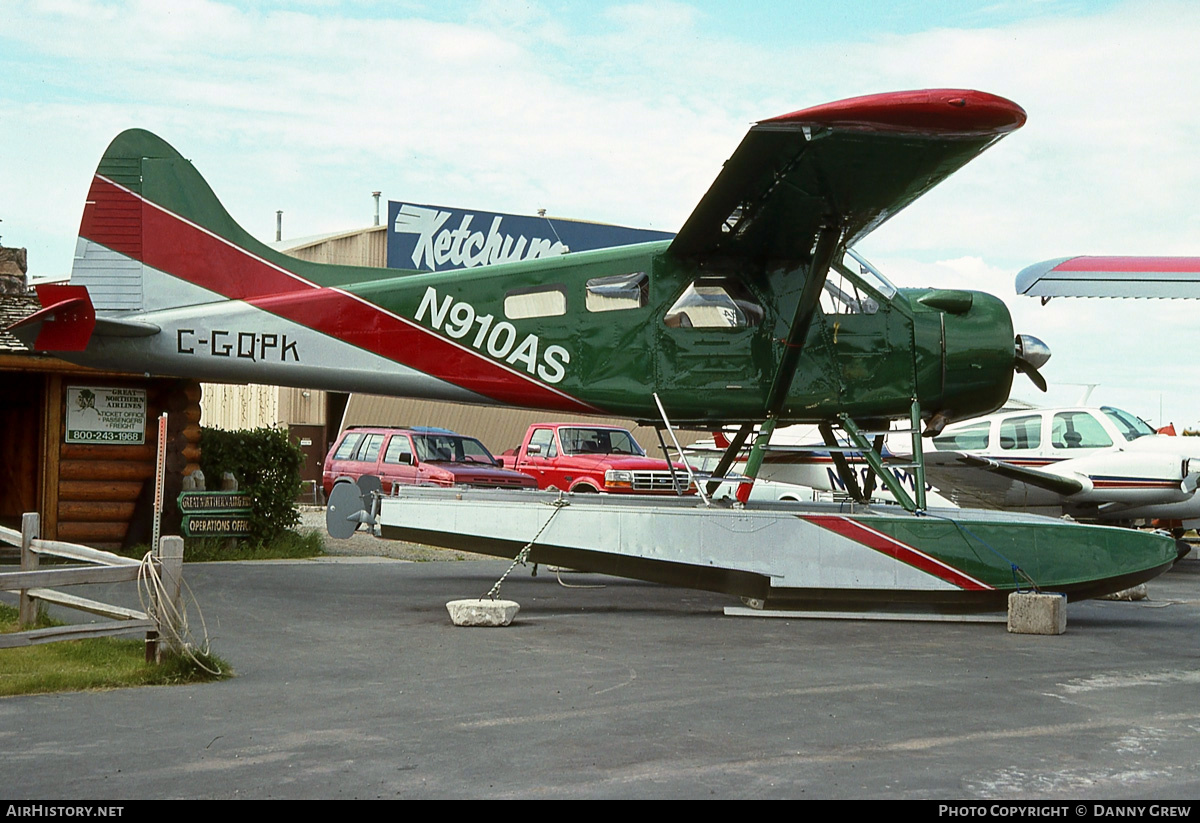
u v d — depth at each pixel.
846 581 8.59
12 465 14.60
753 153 7.61
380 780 4.07
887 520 8.62
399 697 5.57
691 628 8.13
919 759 4.41
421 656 6.80
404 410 28.34
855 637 7.78
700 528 8.69
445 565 12.97
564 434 17.44
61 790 3.91
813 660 6.77
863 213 8.52
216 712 5.20
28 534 7.39
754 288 9.41
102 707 5.30
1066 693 5.79
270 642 7.30
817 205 8.41
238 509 13.15
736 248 9.30
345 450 18.56
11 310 13.79
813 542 8.62
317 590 10.18
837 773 4.20
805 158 7.69
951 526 8.60
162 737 4.70
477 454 17.81
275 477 13.78
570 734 4.80
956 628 8.28
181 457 13.08
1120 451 14.31
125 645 6.96
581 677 6.13
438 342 9.59
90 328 9.47
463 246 25.09
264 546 13.58
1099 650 7.28
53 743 4.59
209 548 12.99
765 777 4.14
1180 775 4.19
